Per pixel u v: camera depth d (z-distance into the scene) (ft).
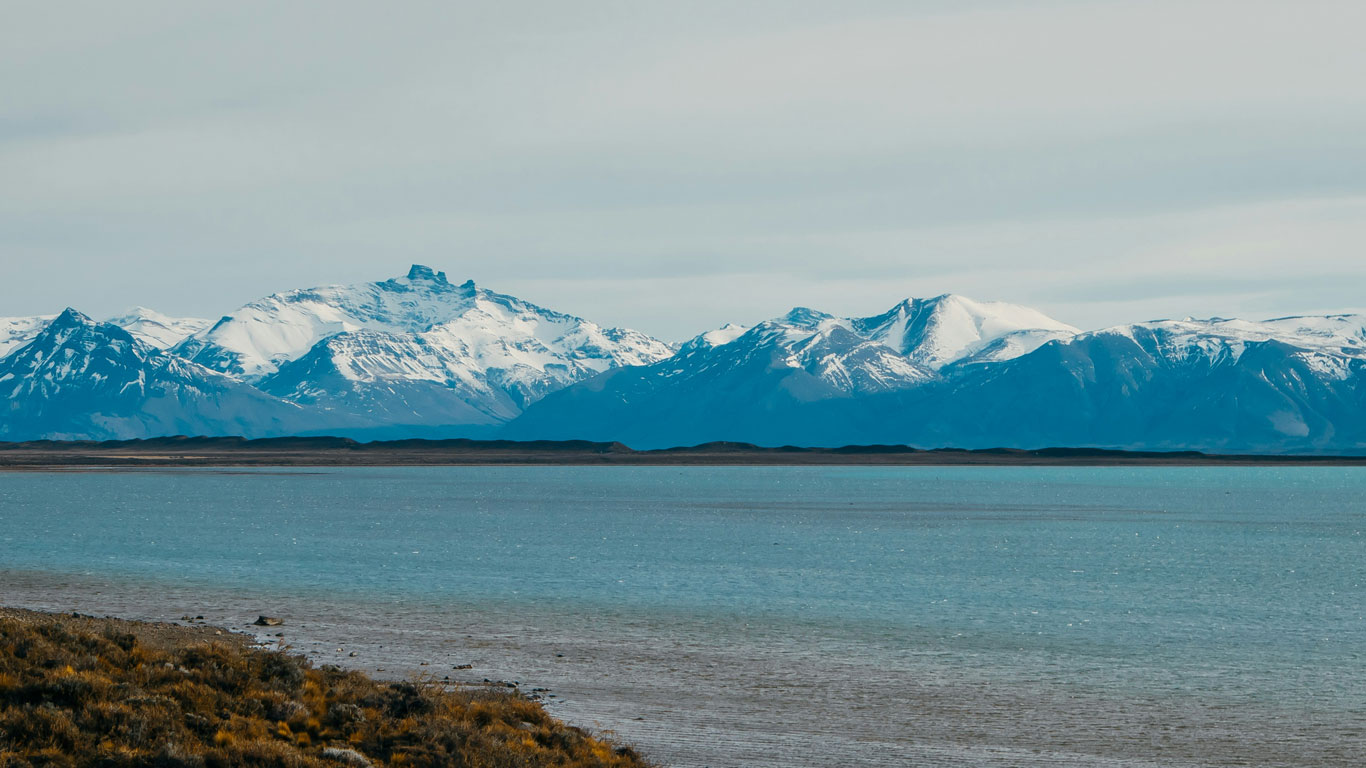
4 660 122.21
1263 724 161.27
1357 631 234.99
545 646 210.59
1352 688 182.70
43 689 116.98
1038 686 183.01
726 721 159.02
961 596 284.82
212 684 130.00
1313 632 233.96
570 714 160.35
